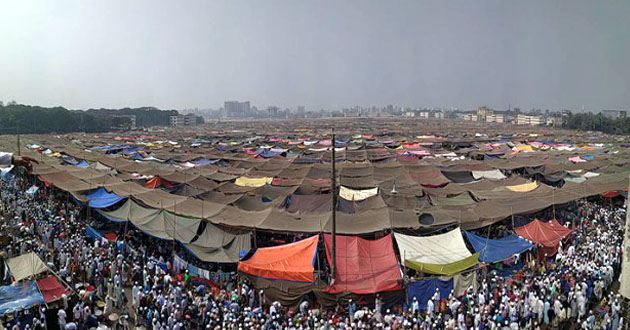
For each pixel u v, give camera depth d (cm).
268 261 2181
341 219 2772
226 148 7925
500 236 2941
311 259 2152
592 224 3272
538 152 7006
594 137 11631
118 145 8412
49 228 2936
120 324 1845
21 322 1789
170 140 10438
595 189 3772
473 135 12412
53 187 4244
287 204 3353
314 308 2039
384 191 3662
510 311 1841
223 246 2573
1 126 12644
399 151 7206
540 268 2400
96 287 2194
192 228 2769
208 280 2322
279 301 2056
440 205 3262
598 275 2150
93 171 4531
